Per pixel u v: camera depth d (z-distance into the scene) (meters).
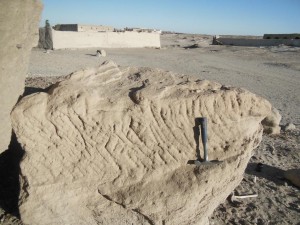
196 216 3.69
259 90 15.55
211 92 3.43
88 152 3.43
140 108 3.31
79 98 3.24
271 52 31.66
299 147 7.63
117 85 3.70
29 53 3.64
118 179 3.51
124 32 34.91
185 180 3.49
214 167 3.50
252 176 5.88
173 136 3.43
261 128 3.92
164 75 3.90
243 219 4.58
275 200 5.18
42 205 3.52
